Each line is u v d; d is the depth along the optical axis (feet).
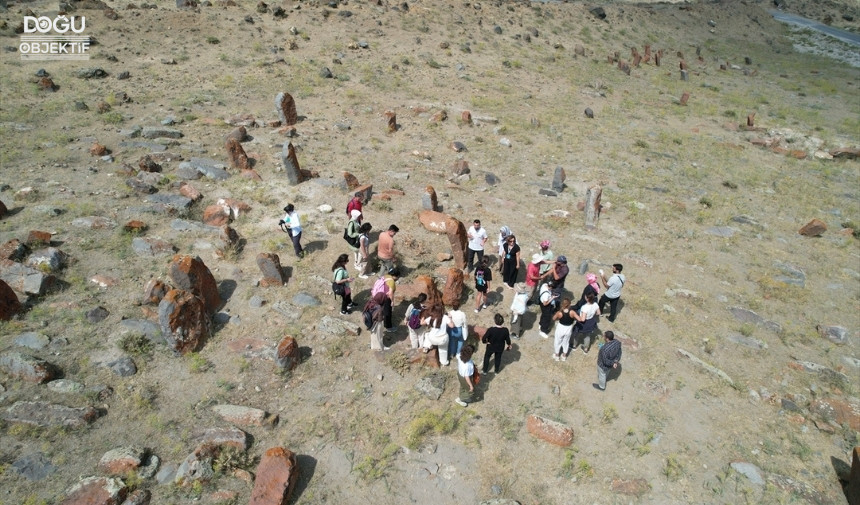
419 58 112.27
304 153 67.36
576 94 108.68
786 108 114.83
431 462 29.17
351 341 36.88
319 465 28.50
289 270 43.70
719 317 44.16
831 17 221.05
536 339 38.91
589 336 37.40
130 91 81.97
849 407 34.50
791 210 67.72
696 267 51.55
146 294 37.04
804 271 53.21
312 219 51.72
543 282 40.73
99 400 30.42
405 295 41.16
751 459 31.04
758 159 85.81
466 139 79.05
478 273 39.11
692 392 35.47
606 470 29.43
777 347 41.37
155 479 26.71
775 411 34.81
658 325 41.91
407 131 79.46
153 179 54.70
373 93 92.48
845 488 29.73
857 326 44.96
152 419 29.63
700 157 82.64
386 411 31.96
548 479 28.76
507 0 160.15
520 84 109.50
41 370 30.58
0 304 34.19
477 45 125.49
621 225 58.44
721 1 216.74
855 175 82.43
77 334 34.47
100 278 39.47
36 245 41.81
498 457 29.71
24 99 74.59
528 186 65.98
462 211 57.26
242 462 27.81
